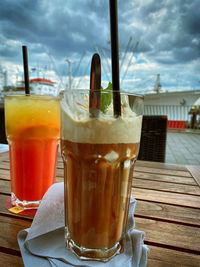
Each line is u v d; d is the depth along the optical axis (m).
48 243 0.40
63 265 0.35
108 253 0.38
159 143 1.39
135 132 0.42
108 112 0.38
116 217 0.40
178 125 9.13
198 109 8.73
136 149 0.43
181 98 11.91
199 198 0.65
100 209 0.39
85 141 0.37
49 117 0.58
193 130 8.38
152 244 0.42
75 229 0.39
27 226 0.47
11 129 0.57
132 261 0.36
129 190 0.44
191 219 0.52
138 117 0.42
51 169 0.62
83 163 0.38
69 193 0.41
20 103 0.55
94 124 0.37
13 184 0.59
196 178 0.84
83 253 0.38
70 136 0.39
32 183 0.58
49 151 0.61
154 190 0.71
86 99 0.38
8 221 0.50
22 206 0.58
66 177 0.42
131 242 0.41
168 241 0.43
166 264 0.36
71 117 0.39
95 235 0.39
